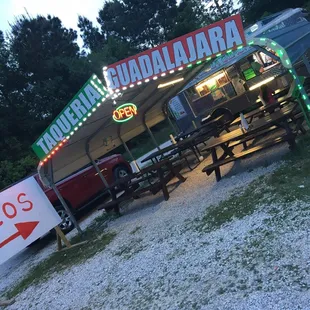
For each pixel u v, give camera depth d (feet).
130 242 20.71
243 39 16.39
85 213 36.06
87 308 15.44
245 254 12.97
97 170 32.22
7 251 23.26
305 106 19.57
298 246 11.81
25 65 89.97
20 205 24.48
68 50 109.29
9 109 84.69
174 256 15.90
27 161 69.92
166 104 38.75
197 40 17.04
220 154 29.53
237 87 42.22
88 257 21.91
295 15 43.57
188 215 19.97
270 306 9.75
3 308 20.57
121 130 34.86
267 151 23.49
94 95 20.88
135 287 15.06
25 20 96.22
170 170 26.91
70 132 23.17
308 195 14.82
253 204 16.69
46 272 23.26
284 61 17.30
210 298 11.50
